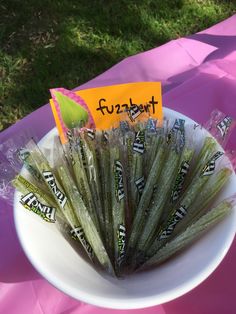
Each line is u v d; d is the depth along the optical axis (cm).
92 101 46
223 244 39
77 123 46
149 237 43
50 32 127
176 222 43
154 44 125
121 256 43
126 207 44
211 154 44
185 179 45
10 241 52
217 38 75
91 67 121
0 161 52
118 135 45
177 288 38
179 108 61
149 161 45
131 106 47
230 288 48
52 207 42
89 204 43
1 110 115
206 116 61
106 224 43
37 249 39
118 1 131
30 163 43
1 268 51
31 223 41
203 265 39
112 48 124
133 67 70
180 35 126
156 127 46
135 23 127
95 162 44
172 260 42
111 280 41
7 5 132
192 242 42
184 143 44
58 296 48
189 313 47
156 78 69
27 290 49
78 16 129
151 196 44
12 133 60
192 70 67
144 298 37
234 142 56
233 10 131
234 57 68
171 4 131
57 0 131
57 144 45
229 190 43
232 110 61
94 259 43
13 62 122
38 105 115
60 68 120
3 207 54
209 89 63
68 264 40
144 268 43
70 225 43
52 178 41
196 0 132
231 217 41
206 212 43
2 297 49
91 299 37
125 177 44
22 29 128
